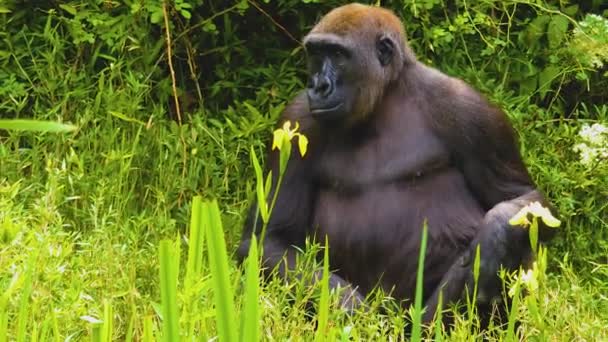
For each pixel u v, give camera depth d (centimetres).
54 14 1416
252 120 1349
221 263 565
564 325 950
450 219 1075
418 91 1098
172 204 1280
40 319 835
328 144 1111
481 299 1017
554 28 1445
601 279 1266
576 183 1326
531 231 625
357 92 1067
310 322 914
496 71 1459
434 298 1041
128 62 1388
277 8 1474
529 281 641
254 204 1141
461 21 1418
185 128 1329
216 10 1466
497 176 1096
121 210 1205
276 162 1131
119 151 1255
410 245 1074
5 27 1405
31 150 1276
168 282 581
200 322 755
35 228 997
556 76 1432
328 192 1111
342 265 1098
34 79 1382
